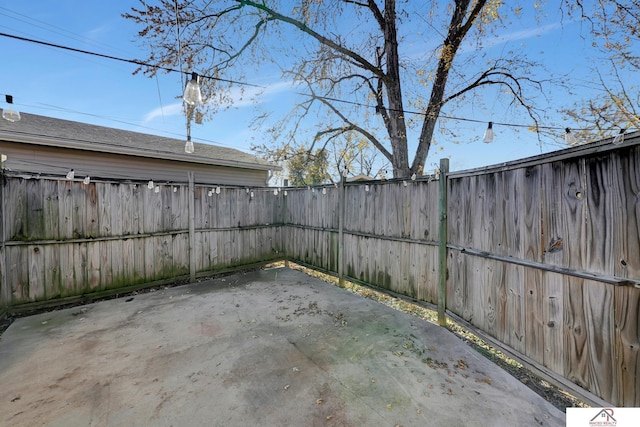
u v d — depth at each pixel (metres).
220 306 3.59
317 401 1.84
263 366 2.24
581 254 1.70
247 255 5.50
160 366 2.24
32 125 5.48
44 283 3.50
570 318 1.78
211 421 1.67
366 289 4.39
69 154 5.32
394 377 2.10
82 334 2.79
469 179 2.74
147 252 4.31
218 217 5.10
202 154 7.25
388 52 5.83
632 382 1.43
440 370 2.20
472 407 1.77
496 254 2.40
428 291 3.29
